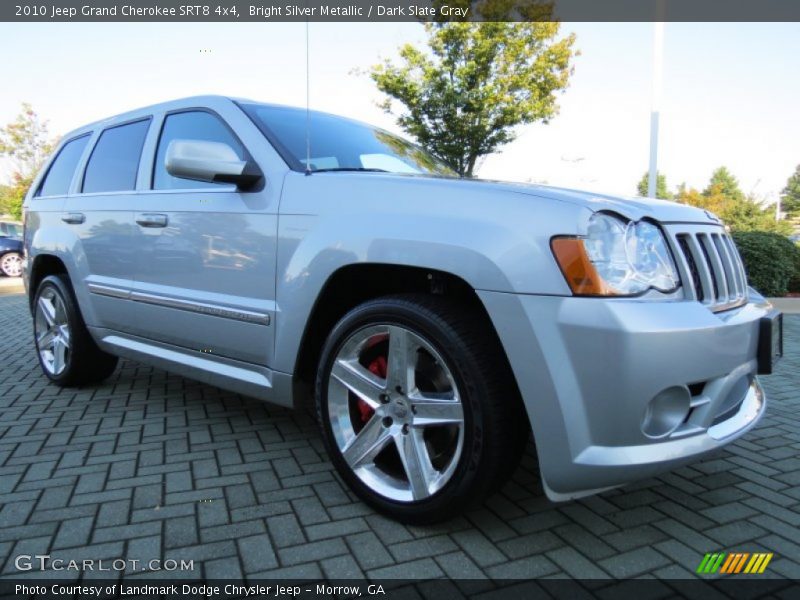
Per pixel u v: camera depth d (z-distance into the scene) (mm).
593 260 1855
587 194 2084
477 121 11195
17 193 25391
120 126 3807
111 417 3504
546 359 1866
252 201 2689
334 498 2465
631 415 1832
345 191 2391
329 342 2408
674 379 1855
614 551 2082
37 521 2242
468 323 2059
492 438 1976
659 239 2039
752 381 2594
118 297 3432
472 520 2287
